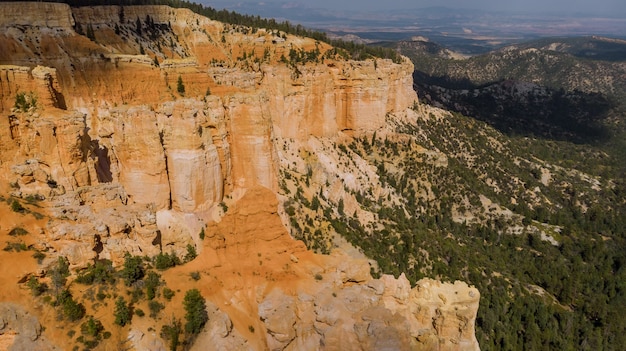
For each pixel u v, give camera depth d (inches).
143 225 2182.6
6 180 2091.5
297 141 4114.2
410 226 4163.4
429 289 2336.4
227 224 2267.5
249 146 2765.7
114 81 2947.8
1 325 1615.4
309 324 2095.2
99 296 1840.6
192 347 1891.0
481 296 3521.2
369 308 2171.5
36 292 1739.7
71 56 3016.7
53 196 2111.2
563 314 3863.2
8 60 2955.2
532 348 3385.8
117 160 2498.8
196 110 2514.8
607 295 4416.8
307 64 4347.9
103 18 4003.4
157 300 1939.0
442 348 2240.4
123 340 1764.3
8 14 3090.6
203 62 4505.4
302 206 3129.9
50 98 2279.8
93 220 2063.2
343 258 2404.0
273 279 2185.0
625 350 3742.6
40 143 2153.1
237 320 2039.9
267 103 2824.8
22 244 1825.8
